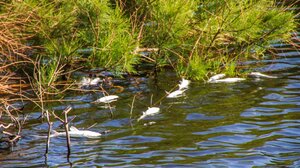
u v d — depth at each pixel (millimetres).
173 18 15242
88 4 14945
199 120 12320
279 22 15953
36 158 10695
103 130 11992
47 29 14891
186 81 14727
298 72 15352
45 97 13977
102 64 14945
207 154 10617
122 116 12766
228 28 15664
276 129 11680
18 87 14398
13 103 13641
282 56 16797
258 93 13867
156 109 12945
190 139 11328
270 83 14578
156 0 15445
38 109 13305
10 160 10633
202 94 13969
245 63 16312
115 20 14953
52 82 14023
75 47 14953
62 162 10469
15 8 14602
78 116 12844
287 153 10617
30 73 15078
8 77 14023
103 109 13242
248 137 11352
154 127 12031
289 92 13859
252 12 15859
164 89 14445
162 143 11172
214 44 16281
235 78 14930
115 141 11367
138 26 15727
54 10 15336
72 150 10992
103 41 14844
